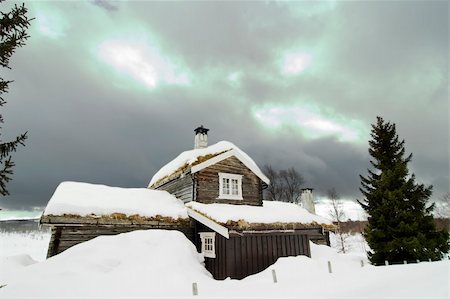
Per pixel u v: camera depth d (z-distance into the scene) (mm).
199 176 15320
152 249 10828
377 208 16094
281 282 9109
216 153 16344
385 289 6730
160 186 19469
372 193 16719
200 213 13180
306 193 25188
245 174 16938
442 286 6191
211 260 12641
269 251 12586
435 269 8336
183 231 14234
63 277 8391
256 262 12031
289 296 7078
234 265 11453
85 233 12148
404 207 15539
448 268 8188
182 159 17844
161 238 11586
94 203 12727
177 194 17078
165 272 9375
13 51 5844
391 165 17125
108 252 10133
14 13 5898
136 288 8234
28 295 7145
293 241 13570
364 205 17094
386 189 15977
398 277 7914
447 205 37875
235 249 11711
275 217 13297
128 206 13305
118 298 7402
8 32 5887
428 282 6758
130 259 10070
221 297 7441
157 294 7797
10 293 7148
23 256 11469
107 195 14344
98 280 8500
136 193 15719
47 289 7570
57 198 12617
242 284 9289
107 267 9422
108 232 12617
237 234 11867
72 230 11930
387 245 14938
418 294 5922
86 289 7867
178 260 10344
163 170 20625
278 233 13141
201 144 19109
